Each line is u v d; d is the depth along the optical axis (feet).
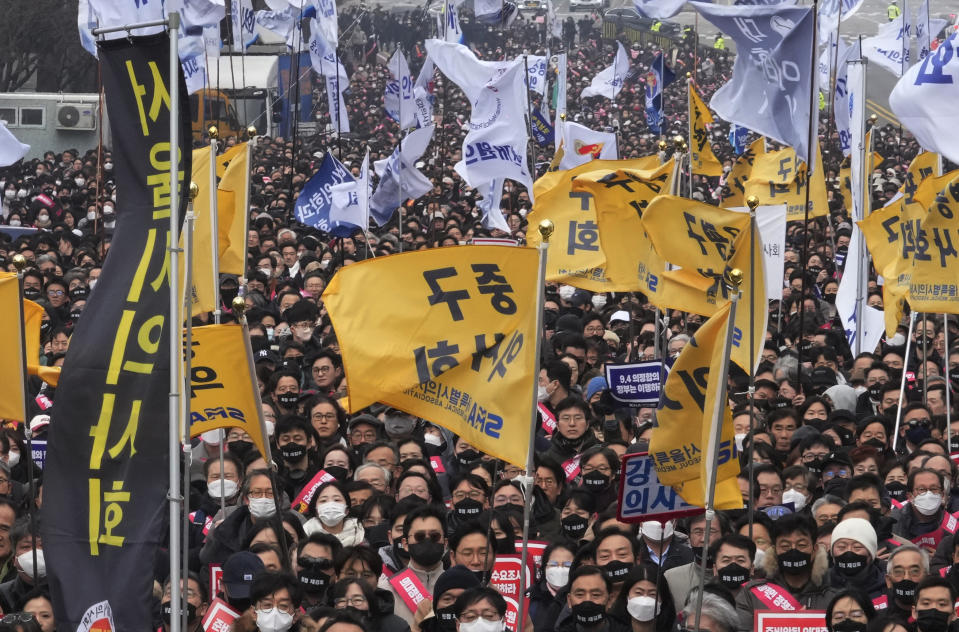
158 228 81.25
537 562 110.22
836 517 115.24
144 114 81.66
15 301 93.71
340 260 246.06
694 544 110.73
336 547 102.22
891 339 189.57
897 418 148.77
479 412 95.35
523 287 95.71
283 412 154.61
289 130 509.76
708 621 92.07
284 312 206.08
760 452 132.36
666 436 93.86
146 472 78.64
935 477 118.52
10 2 594.24
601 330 192.44
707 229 116.67
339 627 85.66
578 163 233.55
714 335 91.09
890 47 334.03
